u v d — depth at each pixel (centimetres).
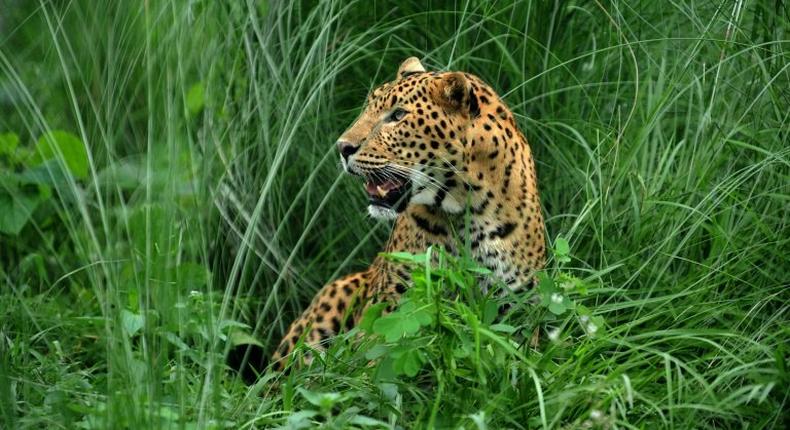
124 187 1112
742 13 1069
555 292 825
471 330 803
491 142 947
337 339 891
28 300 1017
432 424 730
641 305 901
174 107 883
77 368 952
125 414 729
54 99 1158
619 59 1156
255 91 1128
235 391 884
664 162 1094
